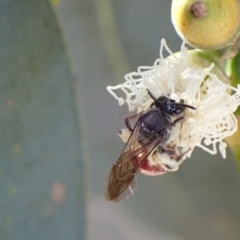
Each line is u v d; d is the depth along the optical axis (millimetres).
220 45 78
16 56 82
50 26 82
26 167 83
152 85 80
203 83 79
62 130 83
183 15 76
